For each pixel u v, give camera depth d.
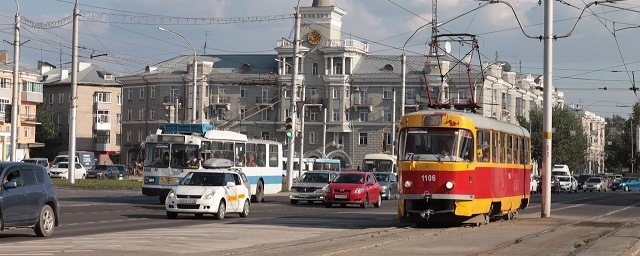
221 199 41.25
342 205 59.31
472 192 36.16
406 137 36.66
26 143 136.00
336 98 144.88
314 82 146.00
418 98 140.00
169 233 31.73
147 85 152.38
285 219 41.84
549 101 44.88
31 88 136.75
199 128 56.56
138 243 27.45
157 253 24.66
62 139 171.12
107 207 50.84
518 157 45.25
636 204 71.75
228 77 147.88
